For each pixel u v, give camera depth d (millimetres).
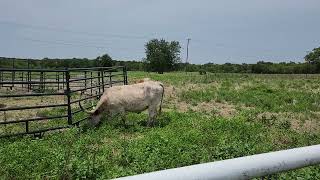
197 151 10281
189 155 9836
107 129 14133
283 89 35250
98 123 15102
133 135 13875
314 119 19453
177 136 12539
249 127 15000
